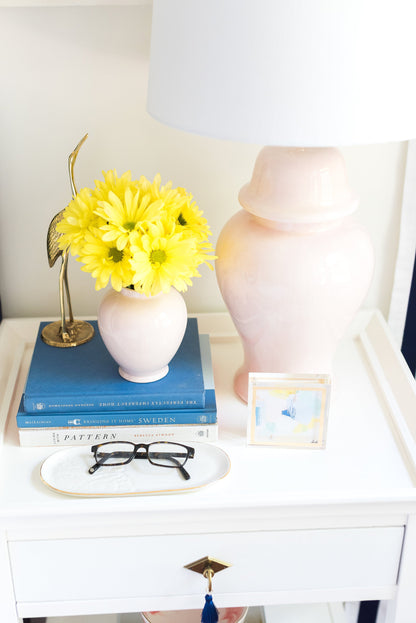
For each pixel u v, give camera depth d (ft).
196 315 3.69
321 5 2.00
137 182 2.69
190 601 2.91
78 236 2.55
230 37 2.10
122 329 2.68
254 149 3.40
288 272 2.61
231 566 2.82
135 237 2.45
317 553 2.82
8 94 3.22
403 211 3.56
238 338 3.62
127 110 3.30
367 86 2.10
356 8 2.00
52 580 2.81
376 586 2.93
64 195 3.49
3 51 3.13
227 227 2.85
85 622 3.88
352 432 2.96
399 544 2.81
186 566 2.80
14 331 3.61
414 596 2.94
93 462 2.78
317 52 2.05
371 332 3.64
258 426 2.82
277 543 2.78
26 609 2.89
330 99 2.11
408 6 2.05
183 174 3.47
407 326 3.92
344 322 2.83
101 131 3.34
